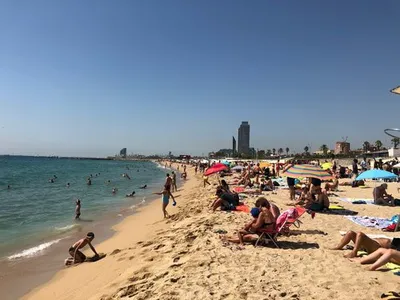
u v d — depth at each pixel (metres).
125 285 6.85
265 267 6.72
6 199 25.33
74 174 62.91
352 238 7.61
